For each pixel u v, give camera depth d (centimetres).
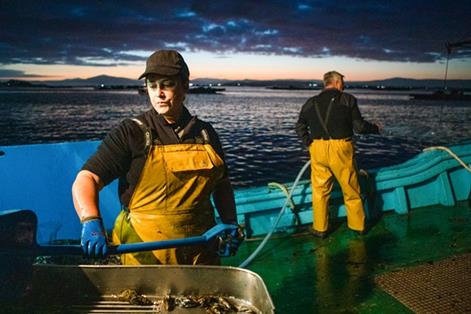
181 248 199
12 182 411
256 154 1827
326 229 488
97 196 178
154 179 188
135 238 197
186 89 196
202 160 194
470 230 496
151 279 164
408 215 558
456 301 327
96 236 162
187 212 196
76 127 2994
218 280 163
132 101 9269
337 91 454
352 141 465
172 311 156
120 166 189
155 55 185
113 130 191
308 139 485
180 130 198
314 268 407
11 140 2262
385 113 5094
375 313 318
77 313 155
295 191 513
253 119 3925
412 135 2478
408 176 570
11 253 148
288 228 507
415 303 328
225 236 199
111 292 164
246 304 160
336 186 541
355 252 443
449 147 626
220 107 6744
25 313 154
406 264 407
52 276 160
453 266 394
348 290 358
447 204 590
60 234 429
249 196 488
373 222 535
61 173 438
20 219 150
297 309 329
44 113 4597
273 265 416
